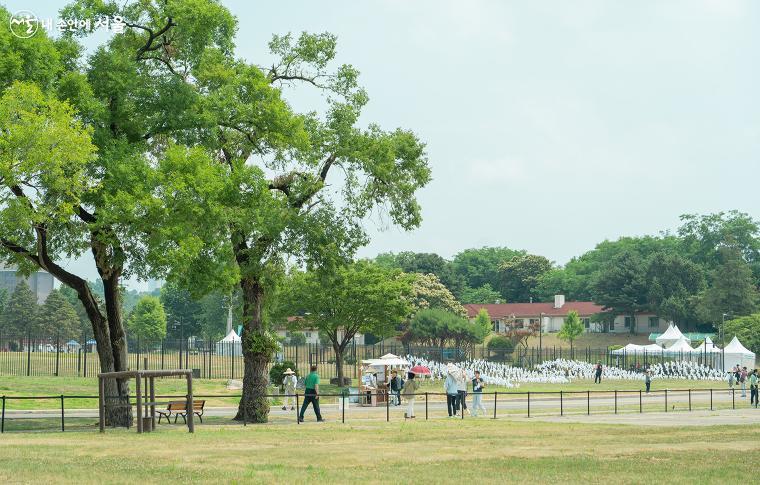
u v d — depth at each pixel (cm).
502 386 7381
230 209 3609
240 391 5875
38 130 2923
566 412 4441
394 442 2586
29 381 5522
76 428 3300
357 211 4216
